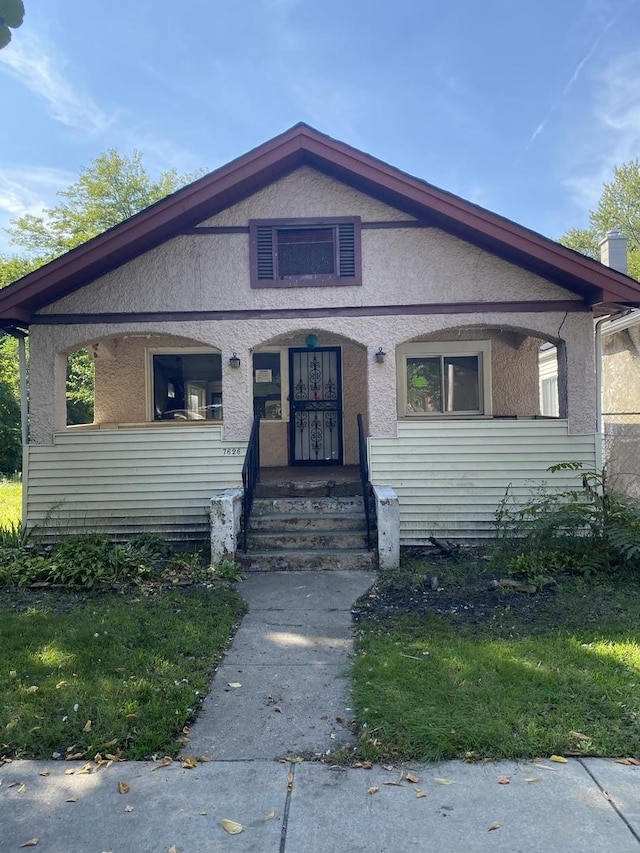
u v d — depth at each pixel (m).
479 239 7.82
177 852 2.68
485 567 7.04
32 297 7.65
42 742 3.51
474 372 10.43
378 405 8.10
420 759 3.33
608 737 3.44
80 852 2.70
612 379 12.11
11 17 2.77
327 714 3.87
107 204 31.33
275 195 8.11
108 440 8.27
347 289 8.10
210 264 8.15
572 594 6.05
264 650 4.91
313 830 2.81
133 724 3.68
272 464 10.83
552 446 8.02
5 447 21.03
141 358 10.30
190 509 8.23
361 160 7.50
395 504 7.08
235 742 3.55
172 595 6.21
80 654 4.67
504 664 4.34
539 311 7.98
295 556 7.16
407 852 2.66
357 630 5.27
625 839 2.72
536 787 3.08
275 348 10.89
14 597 6.29
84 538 7.72
